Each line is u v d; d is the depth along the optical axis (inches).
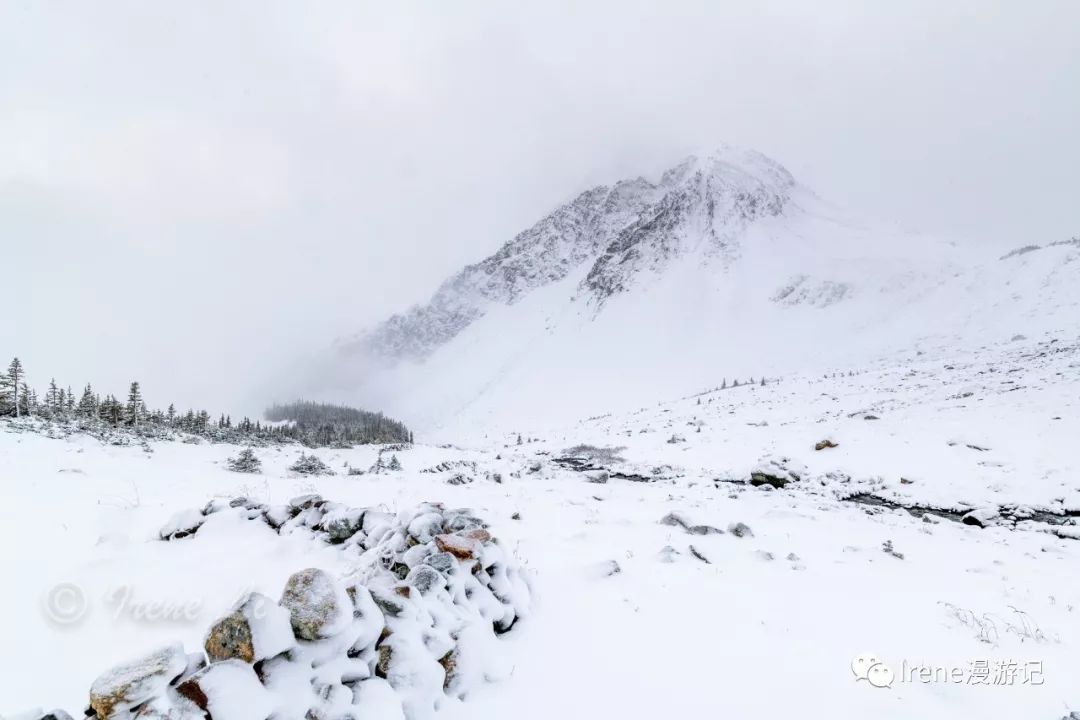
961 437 939.3
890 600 296.4
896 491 805.9
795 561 358.3
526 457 1541.6
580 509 525.0
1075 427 877.2
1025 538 526.6
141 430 1502.2
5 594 232.5
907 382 1807.3
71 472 634.8
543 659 215.0
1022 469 781.3
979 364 1911.9
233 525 350.6
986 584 340.2
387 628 183.3
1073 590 331.6
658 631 243.4
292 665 152.7
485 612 229.6
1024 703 190.9
